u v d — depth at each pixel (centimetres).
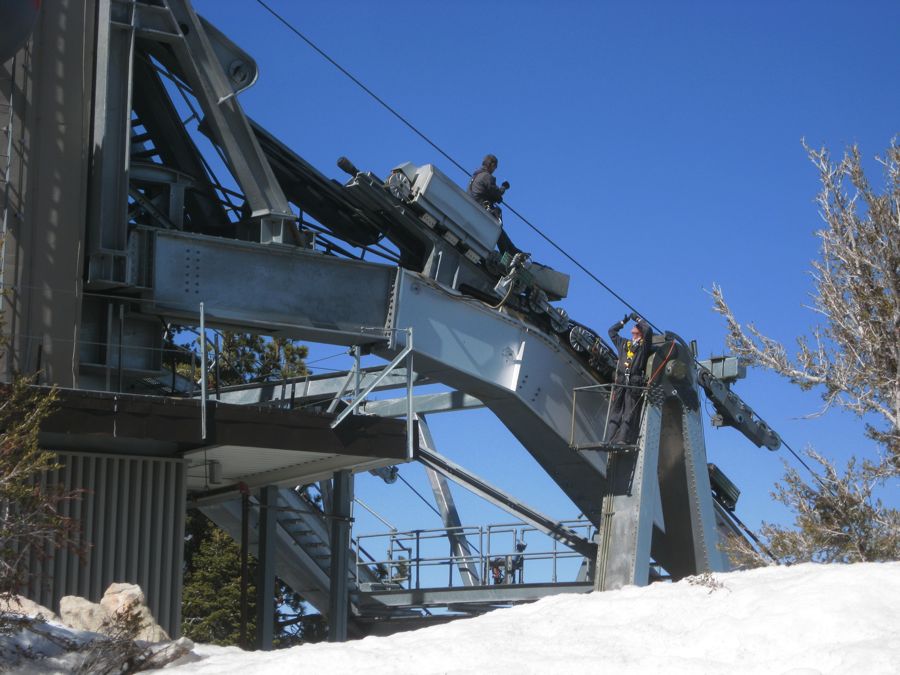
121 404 1490
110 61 1689
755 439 2525
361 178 1902
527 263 2069
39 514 1026
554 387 2139
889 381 1658
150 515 1616
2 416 1072
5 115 1612
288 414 1623
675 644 865
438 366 1947
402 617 2647
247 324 1736
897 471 1694
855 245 1709
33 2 1398
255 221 1792
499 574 2511
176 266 1691
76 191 1638
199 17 1791
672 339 2133
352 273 1823
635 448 2052
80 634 992
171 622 1608
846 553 1698
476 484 2536
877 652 735
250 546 2505
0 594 970
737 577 1074
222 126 1766
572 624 952
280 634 3253
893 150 1742
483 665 816
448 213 1956
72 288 1611
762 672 756
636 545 2008
